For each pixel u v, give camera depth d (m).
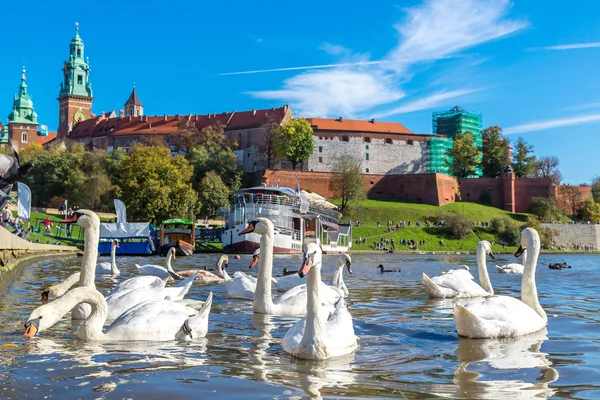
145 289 11.54
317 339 7.72
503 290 19.89
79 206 103.31
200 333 9.21
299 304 12.42
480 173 155.62
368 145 144.38
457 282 16.53
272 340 9.14
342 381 6.52
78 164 116.62
